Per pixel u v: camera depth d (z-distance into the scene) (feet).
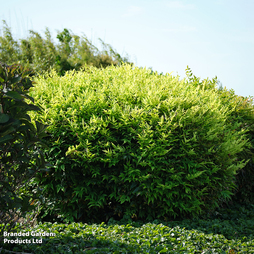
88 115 14.74
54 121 13.94
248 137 20.58
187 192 13.83
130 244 10.23
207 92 19.44
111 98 15.94
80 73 19.38
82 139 13.94
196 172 14.15
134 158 14.25
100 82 17.97
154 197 14.32
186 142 14.49
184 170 14.34
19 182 9.40
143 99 15.16
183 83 18.97
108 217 14.83
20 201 9.02
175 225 13.78
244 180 20.11
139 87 16.74
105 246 10.06
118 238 10.91
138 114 14.48
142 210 14.67
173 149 14.49
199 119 14.79
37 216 14.88
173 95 16.14
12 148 8.91
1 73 8.36
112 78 18.67
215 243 11.27
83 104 14.93
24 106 8.56
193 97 15.99
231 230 13.65
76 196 14.44
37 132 9.11
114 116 14.75
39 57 42.60
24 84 9.18
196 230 12.71
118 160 14.02
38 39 50.49
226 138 16.17
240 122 19.62
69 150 13.21
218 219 15.84
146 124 13.96
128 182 14.30
